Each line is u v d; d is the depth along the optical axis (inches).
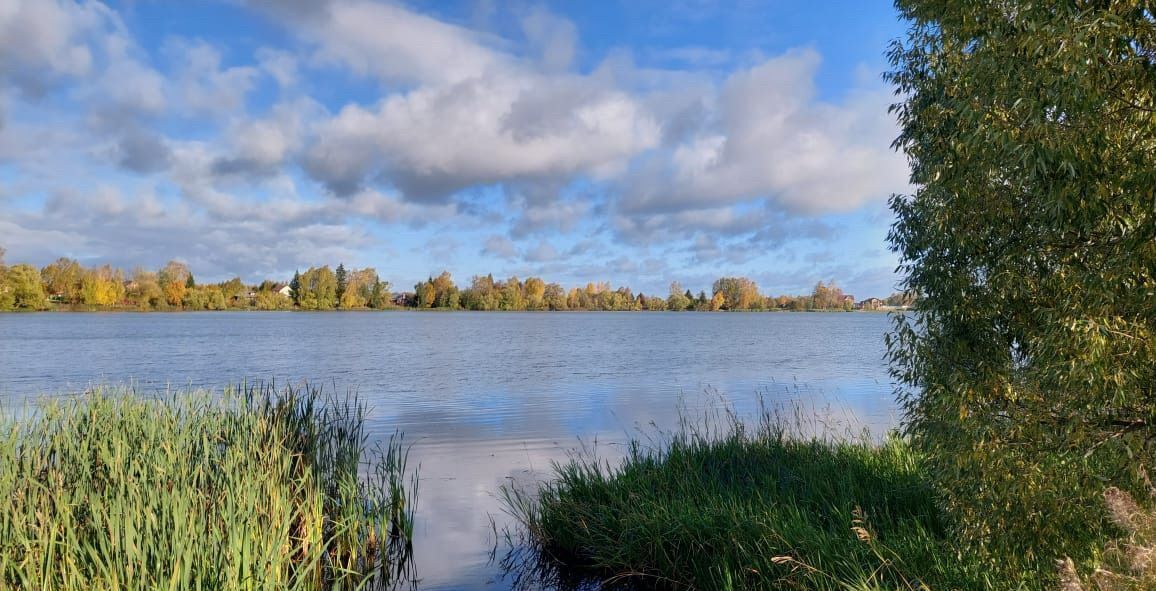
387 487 401.1
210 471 277.9
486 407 768.3
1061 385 179.3
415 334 2650.1
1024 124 172.7
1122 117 168.4
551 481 390.3
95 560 187.3
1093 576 155.8
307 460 342.3
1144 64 164.7
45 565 191.5
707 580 251.9
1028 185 183.8
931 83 221.1
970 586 205.2
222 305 5974.4
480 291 7421.3
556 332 2960.1
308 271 6688.0
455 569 295.1
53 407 369.4
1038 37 169.5
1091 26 156.3
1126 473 175.6
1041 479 188.2
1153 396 177.5
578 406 775.1
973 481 200.1
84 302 4911.4
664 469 350.0
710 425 631.8
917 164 230.7
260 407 403.5
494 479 437.4
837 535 246.7
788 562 229.8
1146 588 141.4
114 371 1127.0
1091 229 181.2
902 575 204.5
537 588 272.5
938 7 215.9
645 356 1577.3
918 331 223.9
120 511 213.8
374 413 720.3
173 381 987.3
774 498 300.4
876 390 923.4
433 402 807.7
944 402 198.1
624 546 280.4
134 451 292.8
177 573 183.3
